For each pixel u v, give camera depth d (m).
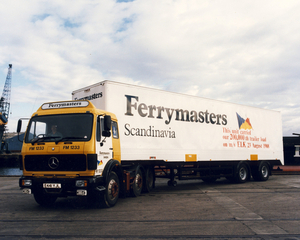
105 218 6.28
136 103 9.84
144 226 5.59
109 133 7.36
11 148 64.31
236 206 7.76
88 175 6.69
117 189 7.95
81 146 6.72
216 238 4.84
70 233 5.09
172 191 10.99
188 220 6.11
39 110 7.66
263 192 10.68
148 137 10.06
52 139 6.98
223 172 13.54
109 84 9.11
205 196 9.63
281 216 6.55
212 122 12.64
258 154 14.86
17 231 5.21
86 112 7.11
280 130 16.48
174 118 11.08
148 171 10.43
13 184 13.48
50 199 7.98
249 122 14.61
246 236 4.96
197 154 11.76
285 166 25.92
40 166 6.94
